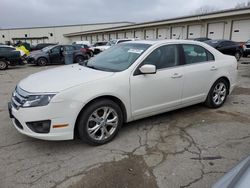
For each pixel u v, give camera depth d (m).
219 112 5.01
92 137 3.51
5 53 14.06
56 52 16.81
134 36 39.16
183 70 4.34
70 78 3.52
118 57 4.23
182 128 4.20
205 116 4.77
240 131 4.09
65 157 3.29
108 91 3.48
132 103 3.81
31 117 3.14
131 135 3.93
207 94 4.95
